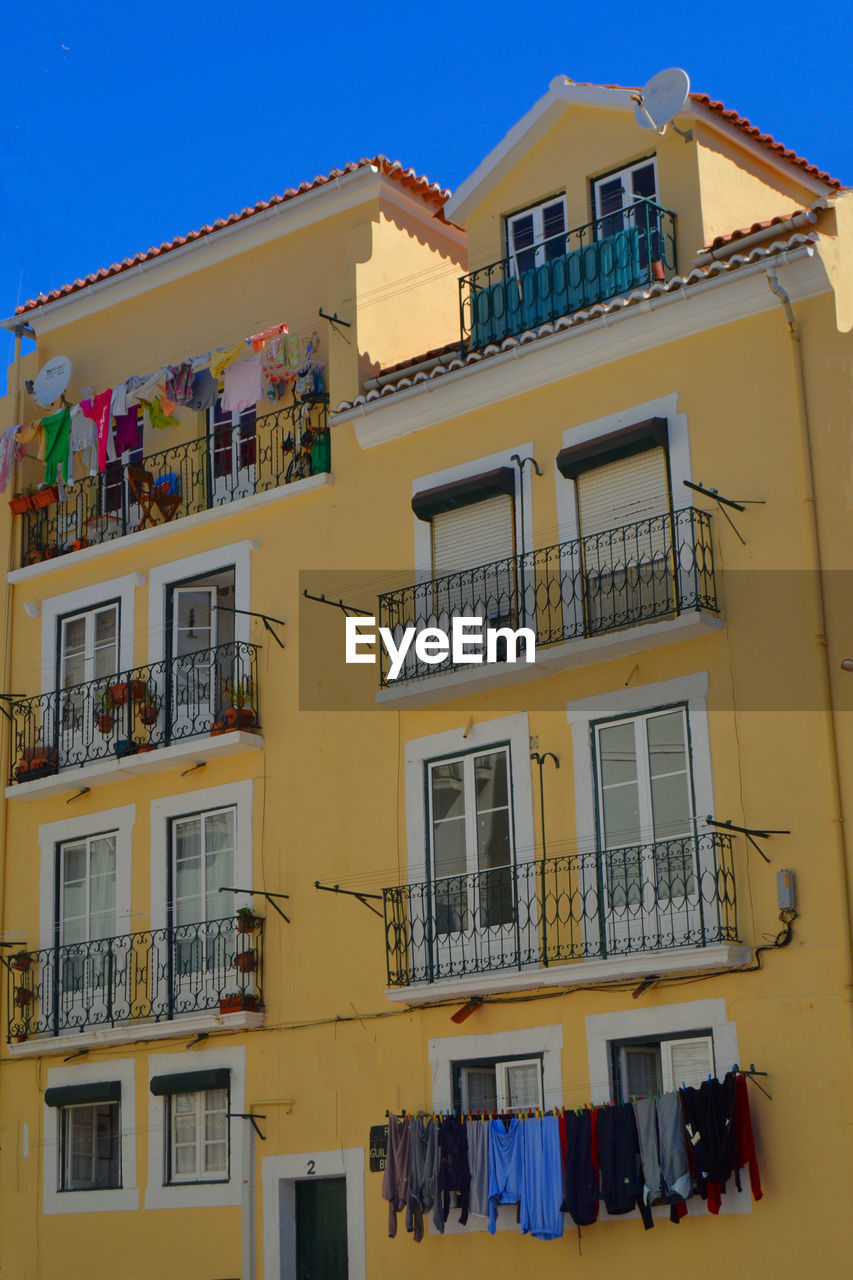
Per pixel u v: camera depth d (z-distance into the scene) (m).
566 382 21.03
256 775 23.06
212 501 24.94
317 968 21.80
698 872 18.38
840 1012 17.42
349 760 22.17
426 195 25.16
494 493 21.33
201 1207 22.02
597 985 19.23
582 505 20.64
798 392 18.97
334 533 23.08
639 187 22.33
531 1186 18.64
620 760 19.75
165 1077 22.69
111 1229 22.83
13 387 27.50
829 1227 17.05
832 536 18.55
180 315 26.44
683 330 20.03
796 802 18.20
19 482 27.06
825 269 18.91
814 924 17.81
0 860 25.53
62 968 24.33
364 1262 20.48
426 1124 19.59
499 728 20.78
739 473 19.31
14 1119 24.27
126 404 25.23
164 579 24.75
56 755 25.06
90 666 25.31
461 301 23.09
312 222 25.17
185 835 23.72
